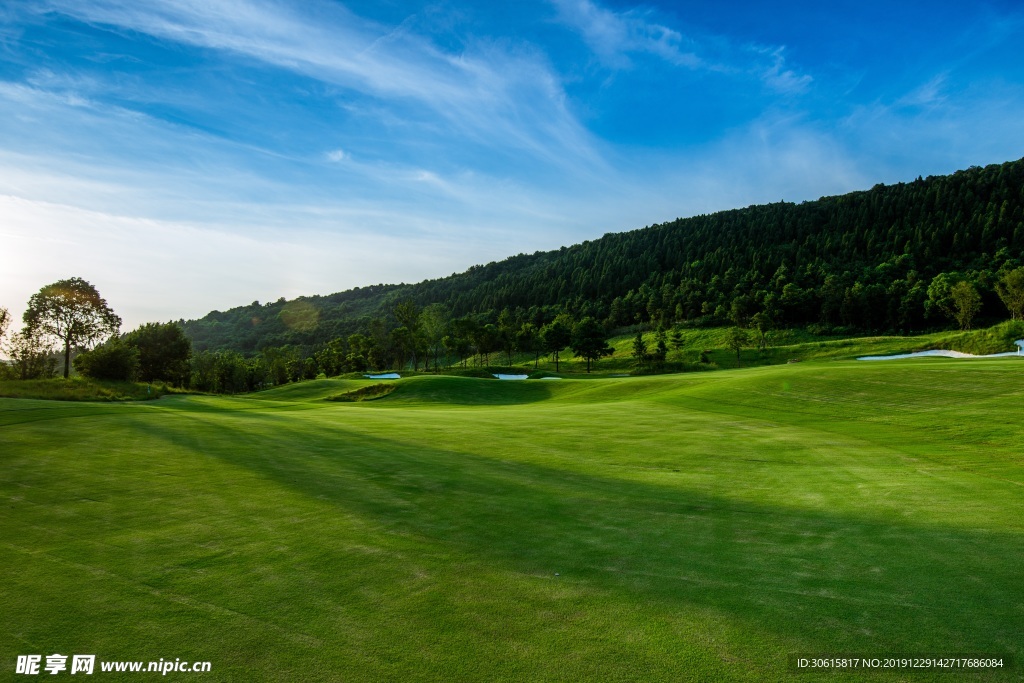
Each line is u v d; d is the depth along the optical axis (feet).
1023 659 15.31
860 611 18.54
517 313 559.38
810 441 57.67
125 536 27.58
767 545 25.72
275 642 17.20
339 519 30.68
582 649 16.53
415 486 39.09
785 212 620.49
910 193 536.01
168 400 157.17
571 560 24.11
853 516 30.30
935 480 38.47
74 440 55.26
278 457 50.08
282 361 400.26
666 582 21.49
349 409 123.34
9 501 33.94
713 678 14.87
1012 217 433.89
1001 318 324.60
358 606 19.65
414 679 15.12
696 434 65.05
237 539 27.17
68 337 212.64
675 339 346.74
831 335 359.05
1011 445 49.26
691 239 623.77
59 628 18.19
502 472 44.34
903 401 76.69
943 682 14.32
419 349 333.62
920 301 344.69
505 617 18.69
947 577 21.15
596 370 322.14
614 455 52.26
